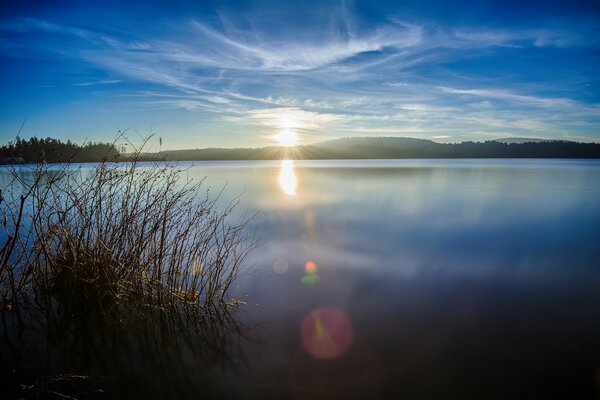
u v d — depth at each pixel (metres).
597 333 5.32
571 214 15.54
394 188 26.70
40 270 5.75
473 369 4.45
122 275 5.73
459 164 74.69
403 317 5.82
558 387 4.10
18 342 4.65
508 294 6.81
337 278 7.61
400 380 4.20
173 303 5.62
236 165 83.88
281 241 10.73
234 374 4.24
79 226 5.83
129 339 4.85
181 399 3.78
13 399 3.55
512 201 19.48
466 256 9.33
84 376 4.05
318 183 31.03
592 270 8.18
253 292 6.72
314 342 4.96
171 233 7.06
